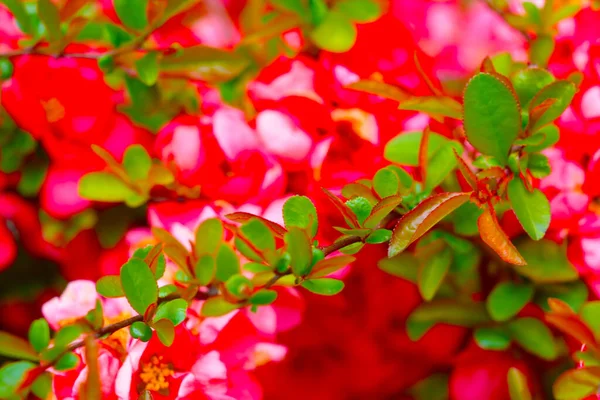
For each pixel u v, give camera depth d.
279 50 0.70
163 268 0.60
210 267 0.60
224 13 0.72
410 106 0.60
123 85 0.69
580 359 0.60
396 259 0.64
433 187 0.61
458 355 0.66
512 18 0.67
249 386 0.63
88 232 0.70
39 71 0.68
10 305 0.71
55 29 0.65
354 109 0.64
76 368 0.61
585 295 0.64
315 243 0.59
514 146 0.59
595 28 0.67
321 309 0.65
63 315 0.64
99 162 0.69
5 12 0.70
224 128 0.64
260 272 0.59
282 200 0.64
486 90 0.57
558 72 0.66
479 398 0.65
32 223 0.70
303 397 0.65
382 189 0.59
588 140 0.63
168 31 0.70
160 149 0.67
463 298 0.66
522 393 0.62
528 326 0.65
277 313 0.63
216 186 0.65
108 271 0.68
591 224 0.63
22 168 0.70
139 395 0.60
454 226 0.63
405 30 0.67
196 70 0.67
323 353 0.65
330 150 0.64
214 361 0.62
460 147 0.62
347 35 0.66
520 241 0.64
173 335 0.58
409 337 0.65
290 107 0.65
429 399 0.66
